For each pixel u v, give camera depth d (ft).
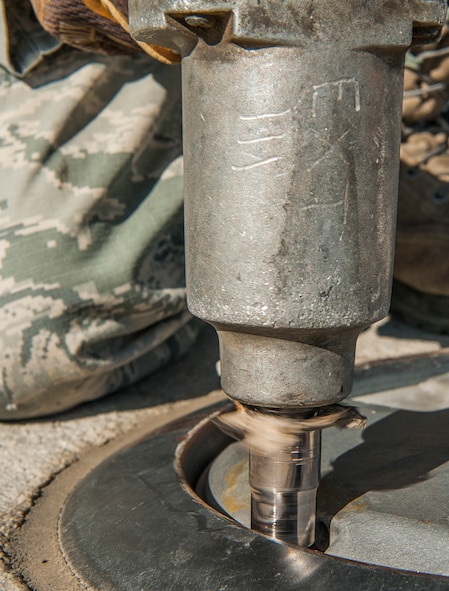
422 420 4.42
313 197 2.73
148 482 3.89
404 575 2.94
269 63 2.68
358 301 2.84
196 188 2.89
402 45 2.77
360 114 2.73
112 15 3.98
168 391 5.87
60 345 5.04
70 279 5.08
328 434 4.31
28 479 4.53
